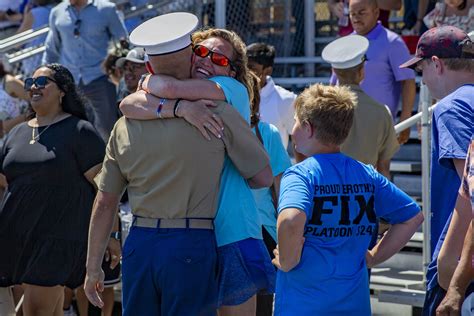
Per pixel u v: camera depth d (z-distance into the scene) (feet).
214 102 13.67
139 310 13.85
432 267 13.61
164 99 13.50
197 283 13.51
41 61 30.60
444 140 12.64
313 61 31.86
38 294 18.79
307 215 12.80
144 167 13.65
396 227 13.51
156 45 13.55
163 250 13.48
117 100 26.35
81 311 22.57
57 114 19.01
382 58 24.27
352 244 13.15
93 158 18.63
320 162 13.17
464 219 12.21
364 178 13.34
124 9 32.73
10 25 36.22
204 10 31.30
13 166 18.65
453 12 24.72
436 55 13.57
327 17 34.30
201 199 13.56
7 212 18.66
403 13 32.50
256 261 14.01
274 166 17.80
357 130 19.11
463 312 11.94
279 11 32.81
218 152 13.60
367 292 13.38
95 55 28.22
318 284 12.94
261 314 18.66
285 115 21.59
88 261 14.42
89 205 18.83
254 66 20.97
